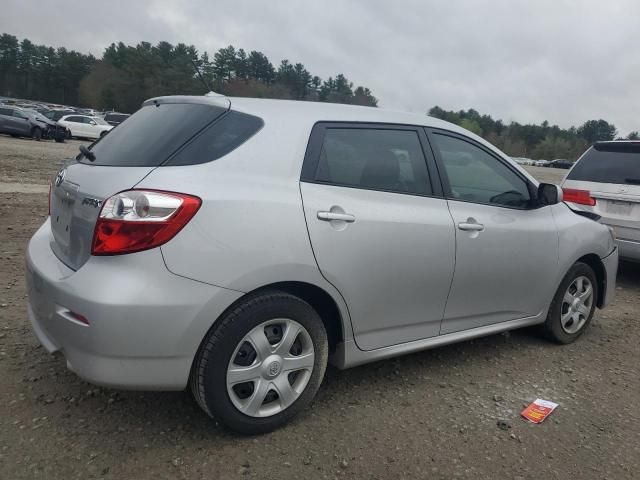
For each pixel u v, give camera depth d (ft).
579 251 13.93
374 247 9.86
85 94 309.01
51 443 8.65
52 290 8.35
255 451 8.86
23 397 9.91
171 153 8.61
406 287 10.50
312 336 9.43
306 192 9.25
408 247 10.33
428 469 8.74
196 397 8.80
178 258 7.95
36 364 11.15
